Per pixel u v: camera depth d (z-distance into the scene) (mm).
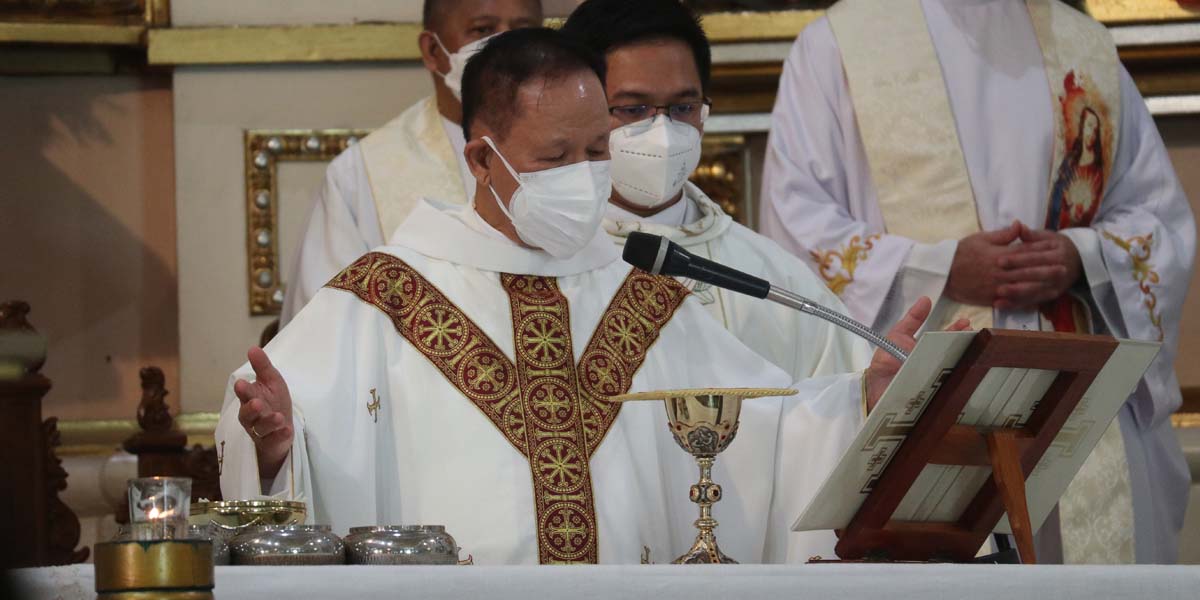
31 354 8750
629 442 7203
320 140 13297
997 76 10844
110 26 13328
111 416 13336
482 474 6914
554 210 7012
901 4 11086
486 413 7031
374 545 5605
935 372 5754
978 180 10602
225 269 13156
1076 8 12336
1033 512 6488
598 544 6914
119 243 13555
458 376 7074
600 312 7418
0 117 13539
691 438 6180
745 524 7234
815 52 11062
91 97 13633
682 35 8305
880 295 10156
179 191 13195
